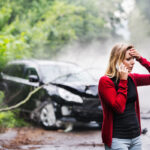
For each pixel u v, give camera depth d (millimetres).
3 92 8945
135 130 2822
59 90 7066
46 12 15984
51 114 7125
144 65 3031
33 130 7133
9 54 9016
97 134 6590
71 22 16562
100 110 6859
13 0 16234
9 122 7617
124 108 2758
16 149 5367
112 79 2875
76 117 6777
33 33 12867
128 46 2902
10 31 11078
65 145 5633
